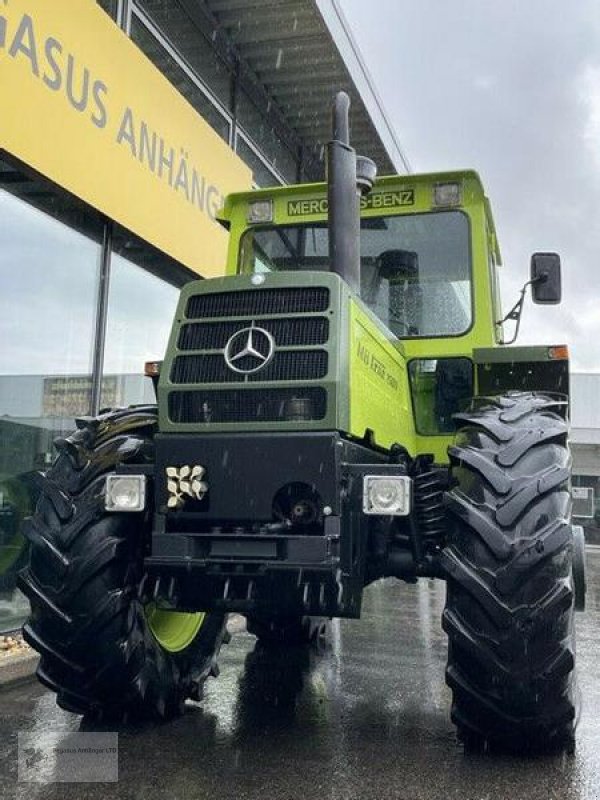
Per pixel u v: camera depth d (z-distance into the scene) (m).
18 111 5.31
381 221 4.88
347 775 3.26
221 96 8.85
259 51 9.04
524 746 3.46
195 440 3.37
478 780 3.21
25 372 6.07
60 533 3.51
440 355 4.65
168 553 3.36
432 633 6.95
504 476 3.32
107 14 6.65
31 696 4.45
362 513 3.37
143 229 6.92
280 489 3.31
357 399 3.47
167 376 3.49
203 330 3.52
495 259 5.21
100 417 3.94
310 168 11.47
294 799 3.00
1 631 5.79
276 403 3.34
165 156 7.28
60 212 6.43
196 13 8.27
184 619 4.37
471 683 3.29
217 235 8.38
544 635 3.18
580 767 3.37
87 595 3.47
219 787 3.11
